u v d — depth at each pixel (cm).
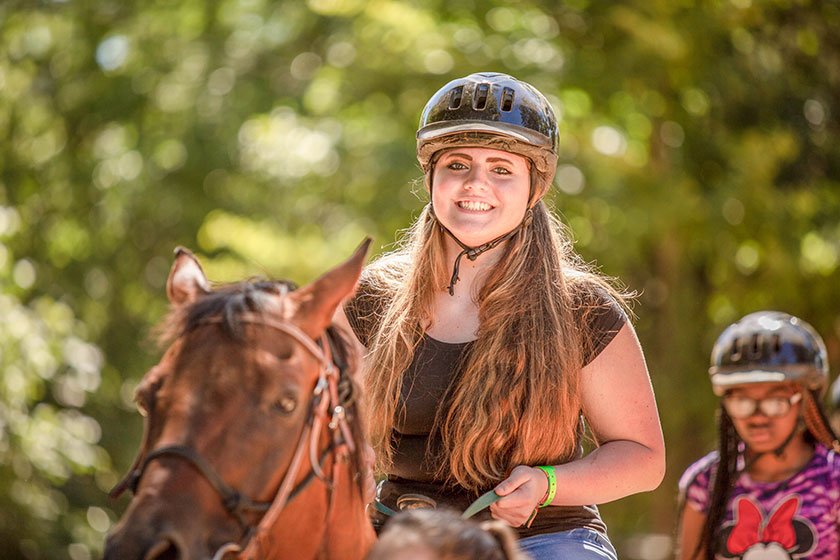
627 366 427
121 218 1789
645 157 1395
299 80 1579
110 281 1838
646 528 1619
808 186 1464
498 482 414
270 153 1558
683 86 1374
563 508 418
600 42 1359
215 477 290
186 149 1609
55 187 1789
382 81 1370
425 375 424
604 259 1348
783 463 607
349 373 331
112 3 1766
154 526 280
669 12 1327
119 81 1709
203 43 1658
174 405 297
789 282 1461
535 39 1335
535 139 430
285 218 1545
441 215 437
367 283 462
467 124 427
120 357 1820
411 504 406
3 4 1803
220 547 289
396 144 1352
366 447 345
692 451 1544
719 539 614
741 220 1388
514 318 418
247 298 315
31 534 1448
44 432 1405
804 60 1470
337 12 1394
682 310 1499
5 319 1380
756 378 603
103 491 1652
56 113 1800
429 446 422
